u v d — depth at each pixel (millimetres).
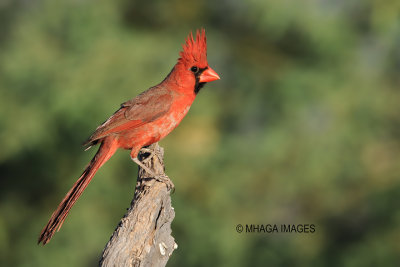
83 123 12969
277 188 14484
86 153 13383
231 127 15672
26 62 13641
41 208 14805
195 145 14016
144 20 16484
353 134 14516
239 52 15961
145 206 5164
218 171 14180
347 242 14453
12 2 16766
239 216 14508
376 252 13430
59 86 13234
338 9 15578
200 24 16438
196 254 13945
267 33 15500
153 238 4973
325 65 15172
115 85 13102
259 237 14641
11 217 14664
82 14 14203
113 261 4688
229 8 16141
